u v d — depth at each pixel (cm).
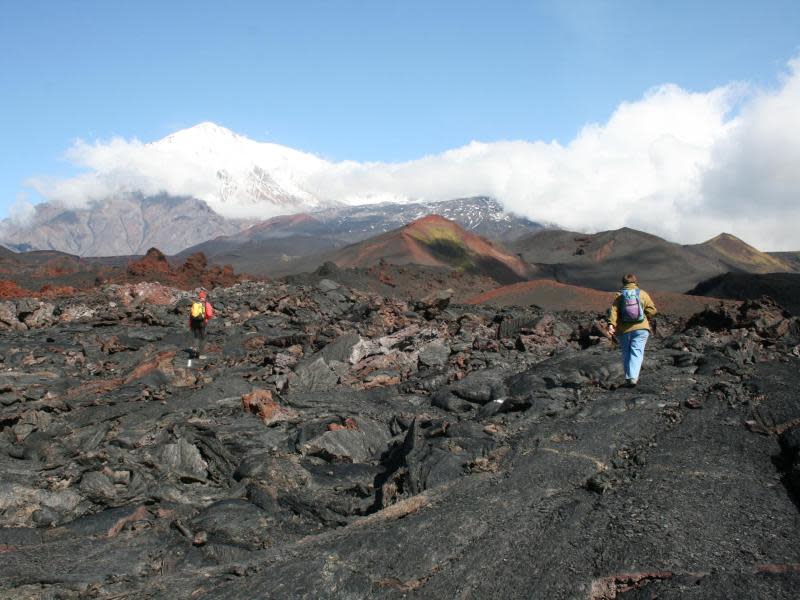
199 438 1016
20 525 814
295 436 1035
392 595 538
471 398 1183
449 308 3300
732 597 488
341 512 807
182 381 1485
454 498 709
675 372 1162
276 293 3241
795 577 505
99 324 2531
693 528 593
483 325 2142
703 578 514
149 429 1117
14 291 4522
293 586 552
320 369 1449
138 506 836
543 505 669
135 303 3331
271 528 777
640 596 511
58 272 7669
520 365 1396
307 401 1272
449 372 1376
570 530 611
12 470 960
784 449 762
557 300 8081
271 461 920
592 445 818
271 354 1783
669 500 652
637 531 595
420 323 2175
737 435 819
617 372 1172
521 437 878
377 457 1010
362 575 566
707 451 777
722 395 968
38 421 1162
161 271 6794
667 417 912
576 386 1123
